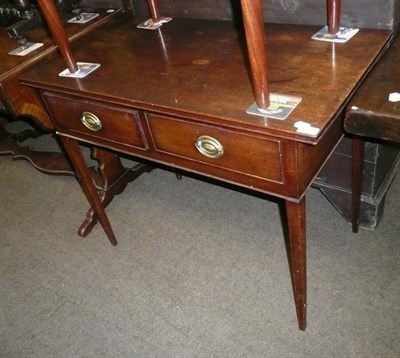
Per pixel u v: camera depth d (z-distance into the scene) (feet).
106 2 4.84
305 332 3.84
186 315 4.21
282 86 2.78
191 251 4.90
